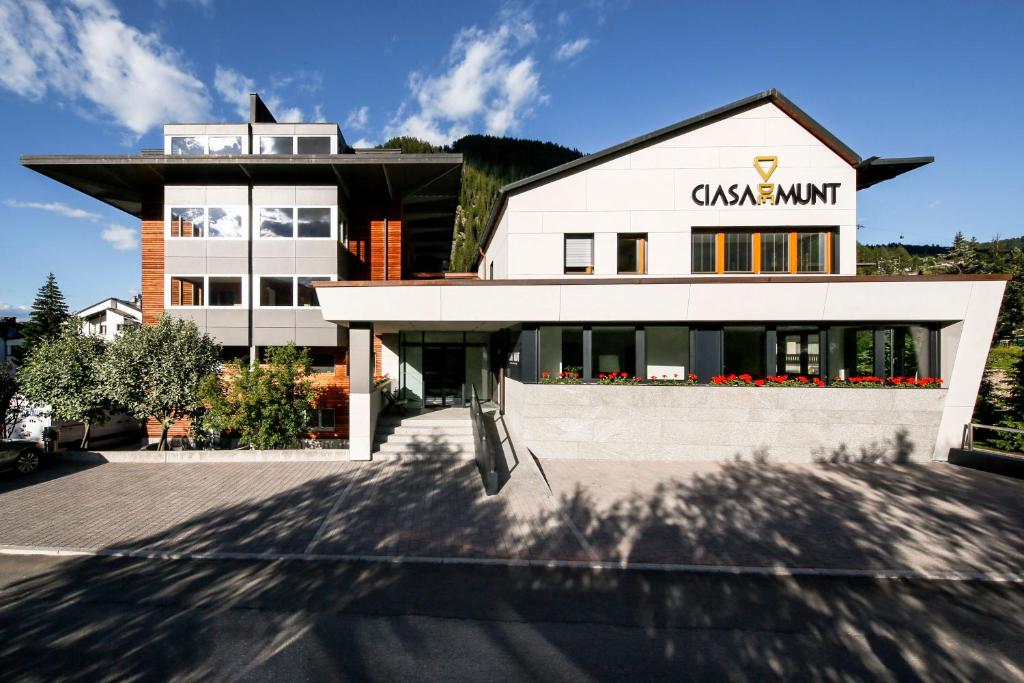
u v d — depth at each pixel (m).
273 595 5.50
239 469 10.81
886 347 12.07
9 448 10.30
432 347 17.34
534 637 4.70
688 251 12.98
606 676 4.11
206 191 16.17
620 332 12.18
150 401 11.84
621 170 13.09
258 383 12.12
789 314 11.51
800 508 8.34
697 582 5.87
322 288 11.27
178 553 6.54
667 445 11.74
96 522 7.62
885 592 5.65
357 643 4.57
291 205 16.44
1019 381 14.05
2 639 4.62
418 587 5.72
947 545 6.86
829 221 12.88
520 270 13.13
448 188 18.80
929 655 4.46
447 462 11.39
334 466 11.06
